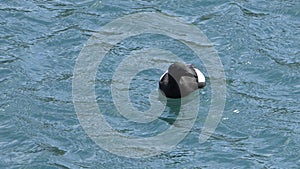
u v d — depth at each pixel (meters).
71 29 37.34
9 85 33.22
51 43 36.25
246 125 30.81
